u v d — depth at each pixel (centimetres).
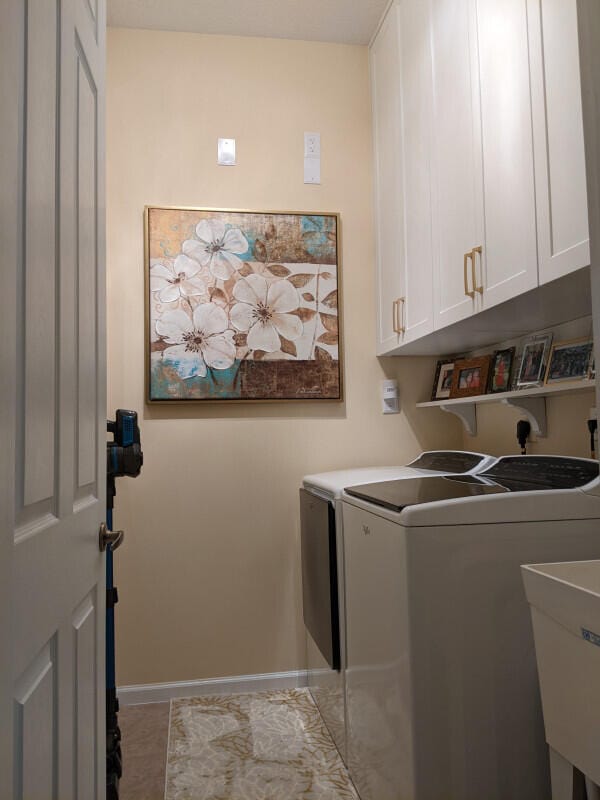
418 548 148
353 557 193
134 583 265
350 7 268
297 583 277
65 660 98
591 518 156
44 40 88
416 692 146
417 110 233
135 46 280
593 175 111
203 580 270
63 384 98
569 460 182
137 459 180
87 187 118
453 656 148
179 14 271
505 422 251
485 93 179
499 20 170
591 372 183
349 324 290
